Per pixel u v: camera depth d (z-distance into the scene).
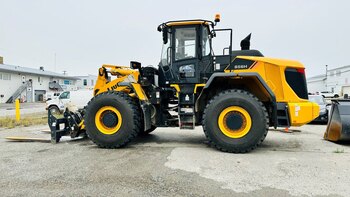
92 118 4.91
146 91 5.38
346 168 3.51
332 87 39.16
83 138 5.94
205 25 5.27
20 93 34.47
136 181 3.01
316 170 3.42
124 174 3.25
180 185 2.88
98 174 3.25
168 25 5.31
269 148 4.86
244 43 5.46
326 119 9.77
